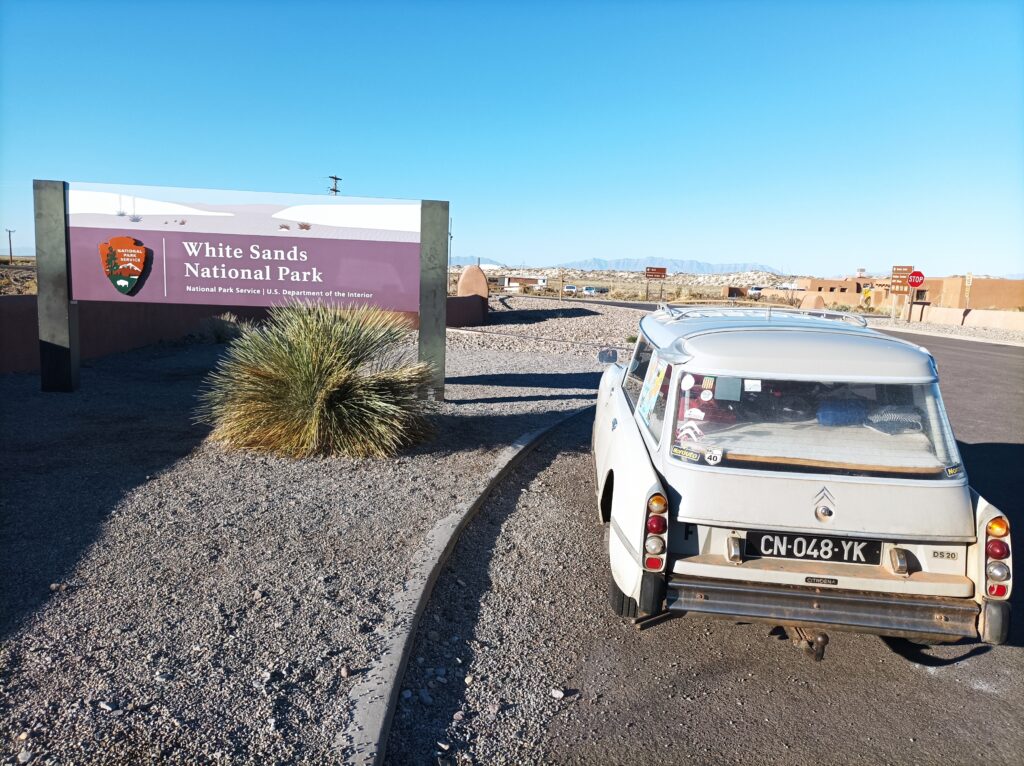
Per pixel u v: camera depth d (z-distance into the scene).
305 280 10.43
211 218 10.29
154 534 5.30
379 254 10.41
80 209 10.20
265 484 6.59
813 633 4.09
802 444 3.98
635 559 3.92
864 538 3.77
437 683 3.82
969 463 9.07
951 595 3.73
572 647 4.30
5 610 4.08
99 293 10.32
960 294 62.88
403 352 8.99
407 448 8.11
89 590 4.38
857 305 66.31
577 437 9.40
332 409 7.70
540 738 3.45
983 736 3.61
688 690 3.92
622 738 3.48
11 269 49.00
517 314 30.95
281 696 3.44
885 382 4.09
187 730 3.16
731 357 4.19
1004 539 3.67
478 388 12.55
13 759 2.91
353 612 4.29
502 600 4.82
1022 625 4.83
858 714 3.77
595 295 66.12
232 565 4.85
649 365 5.08
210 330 16.98
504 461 7.70
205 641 3.88
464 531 5.93
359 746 3.14
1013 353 25.02
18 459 7.05
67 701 3.30
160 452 7.51
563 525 6.23
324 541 5.34
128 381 11.59
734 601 3.75
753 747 3.46
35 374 11.93
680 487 3.89
